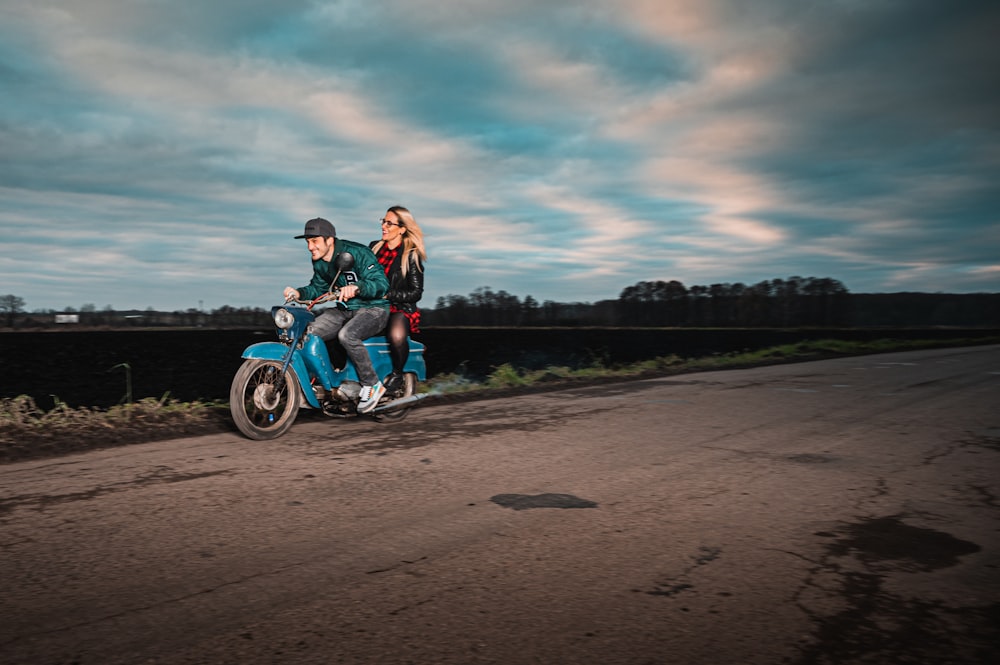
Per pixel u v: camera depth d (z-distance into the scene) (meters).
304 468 4.91
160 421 6.83
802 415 7.53
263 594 2.73
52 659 2.21
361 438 6.10
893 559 3.17
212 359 19.56
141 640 2.35
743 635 2.41
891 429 6.64
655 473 4.81
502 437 6.16
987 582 2.90
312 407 6.41
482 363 19.03
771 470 4.92
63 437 5.95
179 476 4.66
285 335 6.23
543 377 12.12
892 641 2.38
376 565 3.05
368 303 6.76
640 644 2.34
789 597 2.74
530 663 2.21
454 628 2.45
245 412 5.93
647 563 3.09
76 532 3.48
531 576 2.93
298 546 3.29
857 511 3.93
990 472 4.88
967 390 9.91
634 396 9.25
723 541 3.40
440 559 3.13
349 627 2.45
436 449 5.62
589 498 4.17
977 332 53.72
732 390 9.98
